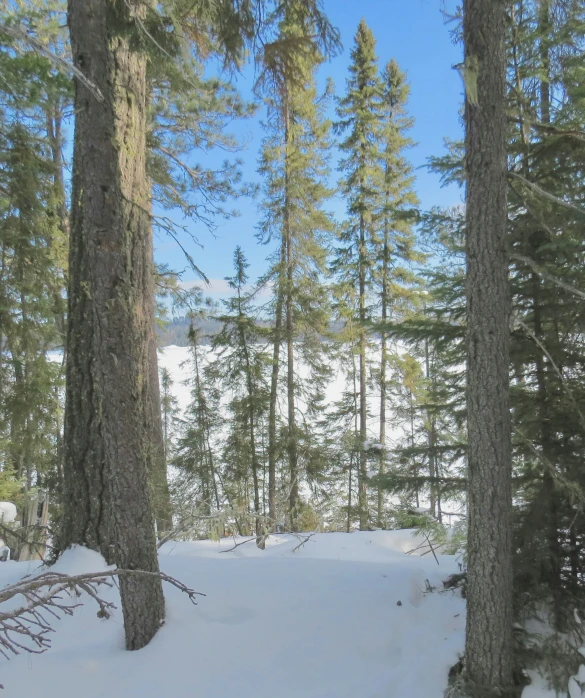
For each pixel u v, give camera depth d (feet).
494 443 10.37
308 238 45.03
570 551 13.03
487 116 10.25
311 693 10.34
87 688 10.24
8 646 6.36
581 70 13.42
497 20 10.07
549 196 10.12
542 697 10.16
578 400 12.99
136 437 11.41
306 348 46.68
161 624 12.07
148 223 17.70
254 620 12.71
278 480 45.27
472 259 10.61
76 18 10.69
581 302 12.81
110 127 10.87
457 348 14.70
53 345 33.04
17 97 23.29
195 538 25.89
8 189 25.59
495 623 10.26
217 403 46.34
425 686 10.52
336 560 17.25
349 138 47.55
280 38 14.65
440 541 18.99
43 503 34.73
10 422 29.27
